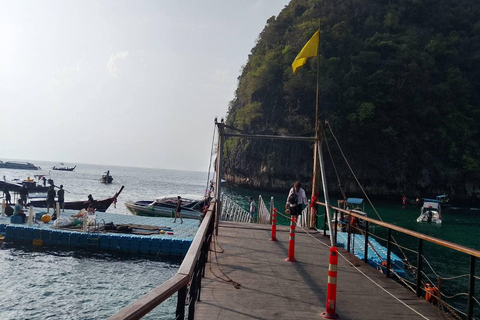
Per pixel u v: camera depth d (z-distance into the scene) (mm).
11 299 15102
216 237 12195
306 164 80125
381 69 81250
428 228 42250
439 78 84188
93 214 23938
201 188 134750
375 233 35062
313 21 91688
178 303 3643
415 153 78312
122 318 2311
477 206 76125
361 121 75438
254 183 87750
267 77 87688
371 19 93188
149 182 155375
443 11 95562
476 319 14312
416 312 6543
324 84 79062
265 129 85688
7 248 21672
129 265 19812
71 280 17375
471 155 77688
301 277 8320
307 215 16062
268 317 6020
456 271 21656
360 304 6875
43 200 36469
